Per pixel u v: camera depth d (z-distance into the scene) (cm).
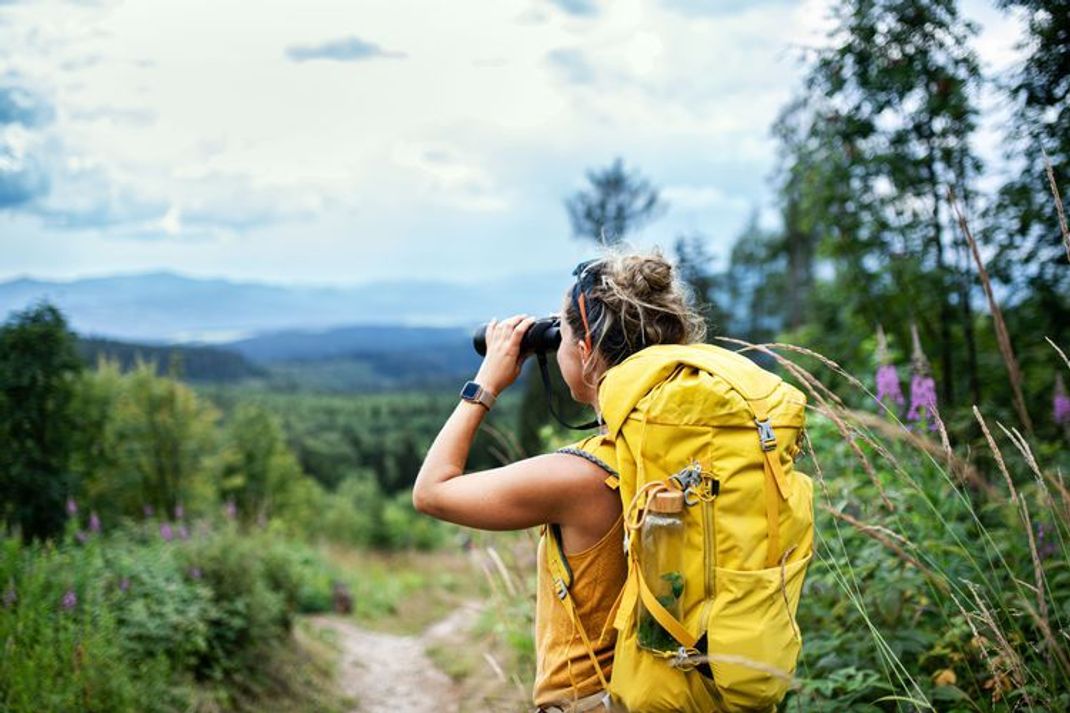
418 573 1911
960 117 469
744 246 2236
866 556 245
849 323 610
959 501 250
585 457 145
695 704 132
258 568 745
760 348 164
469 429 159
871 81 497
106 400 1073
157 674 503
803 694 215
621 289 153
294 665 703
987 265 436
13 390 846
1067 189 379
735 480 130
